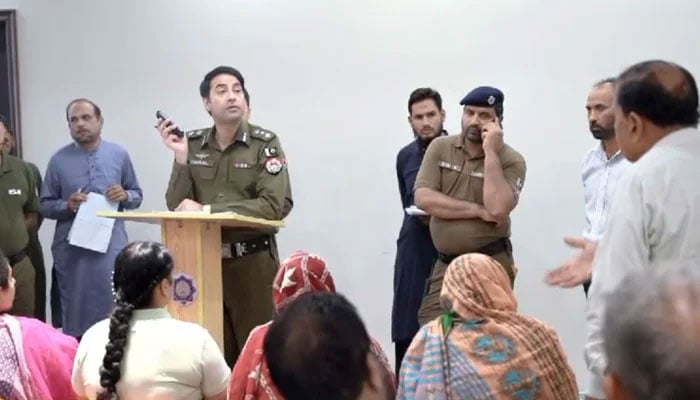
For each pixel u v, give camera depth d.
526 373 2.30
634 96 2.03
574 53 4.63
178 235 2.95
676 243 1.92
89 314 4.55
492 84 4.71
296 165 4.91
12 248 4.45
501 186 3.31
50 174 4.69
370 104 4.84
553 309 4.64
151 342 2.40
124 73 5.06
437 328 2.42
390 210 4.82
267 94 4.95
